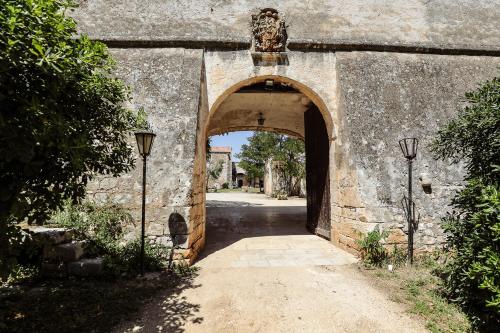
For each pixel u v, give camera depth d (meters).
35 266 3.91
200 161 5.49
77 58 2.37
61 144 2.11
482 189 2.88
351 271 4.45
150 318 2.98
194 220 5.03
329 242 6.31
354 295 3.60
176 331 2.76
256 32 5.93
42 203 2.34
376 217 5.11
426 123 5.70
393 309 3.26
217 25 5.98
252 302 3.39
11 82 2.02
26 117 2.01
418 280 4.08
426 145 5.56
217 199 20.56
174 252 4.59
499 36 6.77
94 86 2.84
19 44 1.95
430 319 3.05
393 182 5.30
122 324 2.84
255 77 5.91
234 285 3.86
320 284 3.93
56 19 2.25
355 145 5.39
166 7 5.97
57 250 3.91
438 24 6.60
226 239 6.62
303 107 8.65
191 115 5.24
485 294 2.89
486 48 6.52
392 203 5.20
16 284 3.61
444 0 6.74
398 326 2.92
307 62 6.04
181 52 5.75
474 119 3.25
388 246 5.03
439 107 5.85
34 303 3.14
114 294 3.44
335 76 6.10
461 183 5.47
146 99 5.33
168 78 5.50
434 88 6.00
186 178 4.90
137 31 5.85
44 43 2.13
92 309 3.07
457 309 3.25
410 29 6.45
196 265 4.66
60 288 3.57
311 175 7.70
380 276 4.25
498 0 7.03
